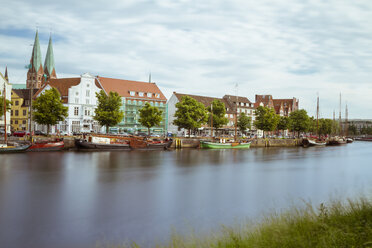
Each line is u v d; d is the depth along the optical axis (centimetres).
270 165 5259
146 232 1878
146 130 11988
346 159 6569
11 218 2150
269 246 1069
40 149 6259
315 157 6950
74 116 10362
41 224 2033
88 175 3834
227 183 3500
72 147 6875
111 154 6306
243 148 9494
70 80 10888
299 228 1198
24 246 1695
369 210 1382
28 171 4009
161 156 6247
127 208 2414
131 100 11744
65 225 2014
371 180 3784
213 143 8756
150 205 2506
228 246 1147
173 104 13112
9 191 2931
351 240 1017
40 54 17975
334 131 17475
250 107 15225
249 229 1431
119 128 11306
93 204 2517
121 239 1772
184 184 3397
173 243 1433
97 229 1938
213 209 2389
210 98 14088
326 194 2928
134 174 3981
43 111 6938
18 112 11081
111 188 3131
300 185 3416
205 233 1777
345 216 1338
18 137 6956
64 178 3609
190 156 6419
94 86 10919
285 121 12938
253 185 3394
